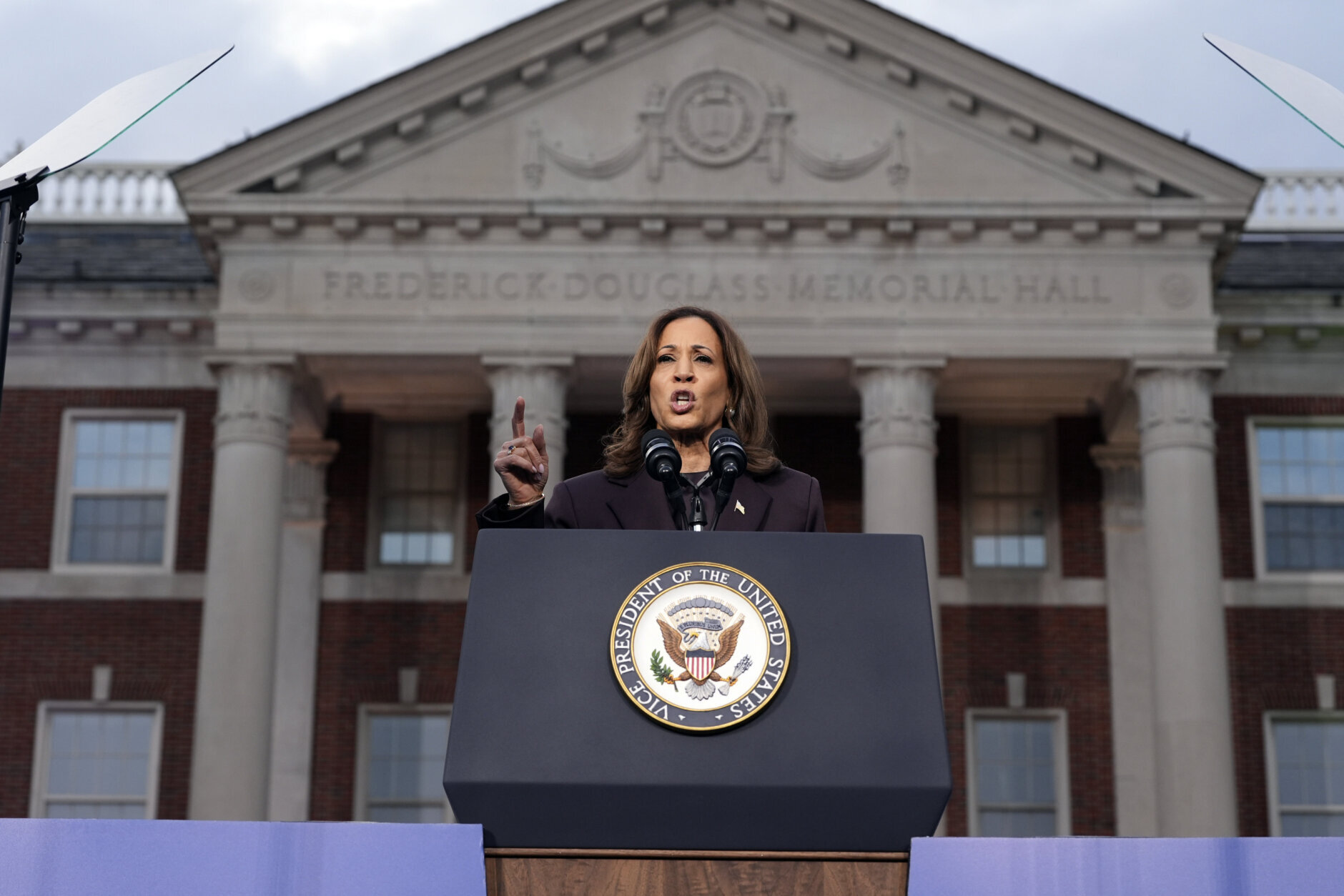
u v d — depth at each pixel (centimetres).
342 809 2552
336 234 2436
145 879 222
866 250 2433
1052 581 2655
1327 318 2630
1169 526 2312
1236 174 2388
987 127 2452
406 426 2745
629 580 242
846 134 2459
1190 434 2344
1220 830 2197
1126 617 2630
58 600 2594
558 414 2412
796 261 2431
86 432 2669
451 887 222
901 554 246
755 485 320
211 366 2381
